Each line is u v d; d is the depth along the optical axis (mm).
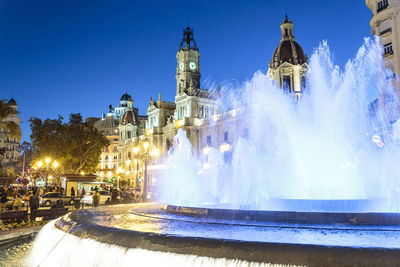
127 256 7227
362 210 11062
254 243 6188
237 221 10047
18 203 26469
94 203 28141
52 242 10203
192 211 11398
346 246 5645
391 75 38250
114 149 128375
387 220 8930
